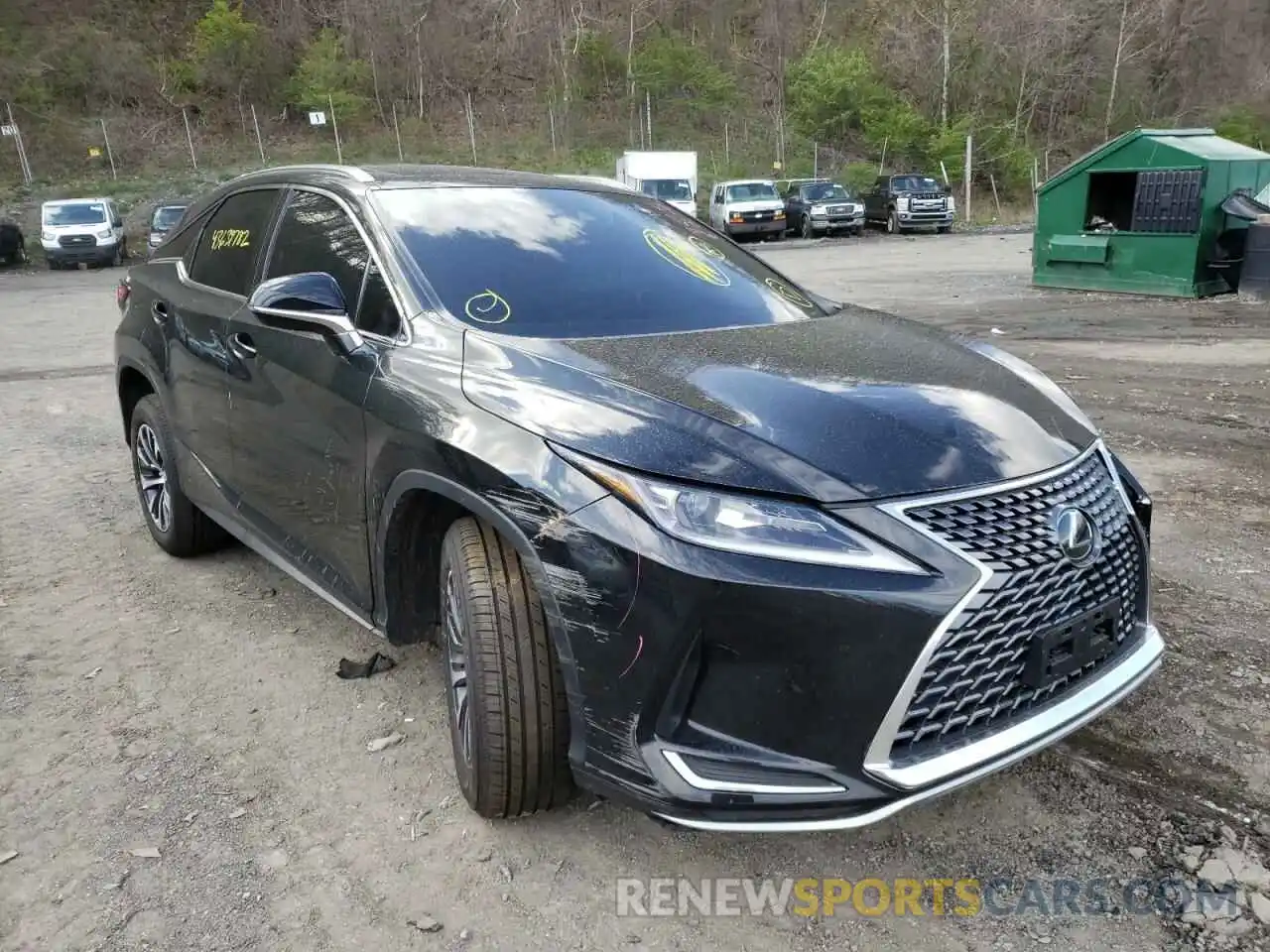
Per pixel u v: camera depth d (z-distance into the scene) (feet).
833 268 67.72
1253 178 42.50
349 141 160.35
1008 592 7.30
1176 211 42.09
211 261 13.98
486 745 8.29
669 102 178.40
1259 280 40.47
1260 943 7.52
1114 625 8.39
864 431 7.74
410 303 10.01
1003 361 10.41
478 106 175.83
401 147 157.48
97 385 32.09
